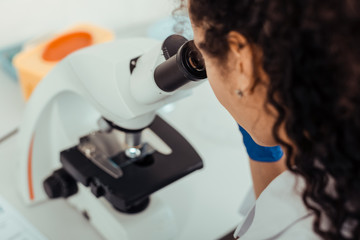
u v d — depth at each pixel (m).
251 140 0.86
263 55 0.46
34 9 1.46
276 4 0.43
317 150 0.49
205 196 1.08
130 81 0.70
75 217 1.02
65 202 1.06
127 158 0.89
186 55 0.61
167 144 0.93
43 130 0.97
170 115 1.30
